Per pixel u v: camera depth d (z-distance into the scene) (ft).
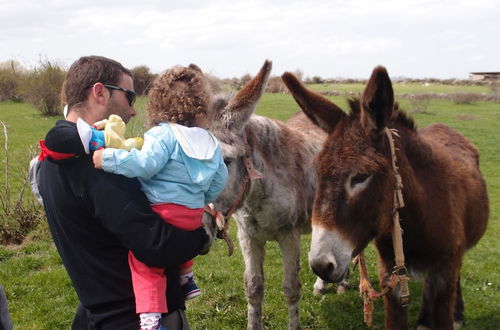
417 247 9.84
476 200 11.73
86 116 6.70
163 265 6.15
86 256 6.46
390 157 8.97
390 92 8.38
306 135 14.62
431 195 9.82
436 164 10.34
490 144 53.93
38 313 15.33
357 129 8.86
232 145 9.66
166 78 6.83
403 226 9.55
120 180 6.13
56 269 18.63
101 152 5.90
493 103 103.55
